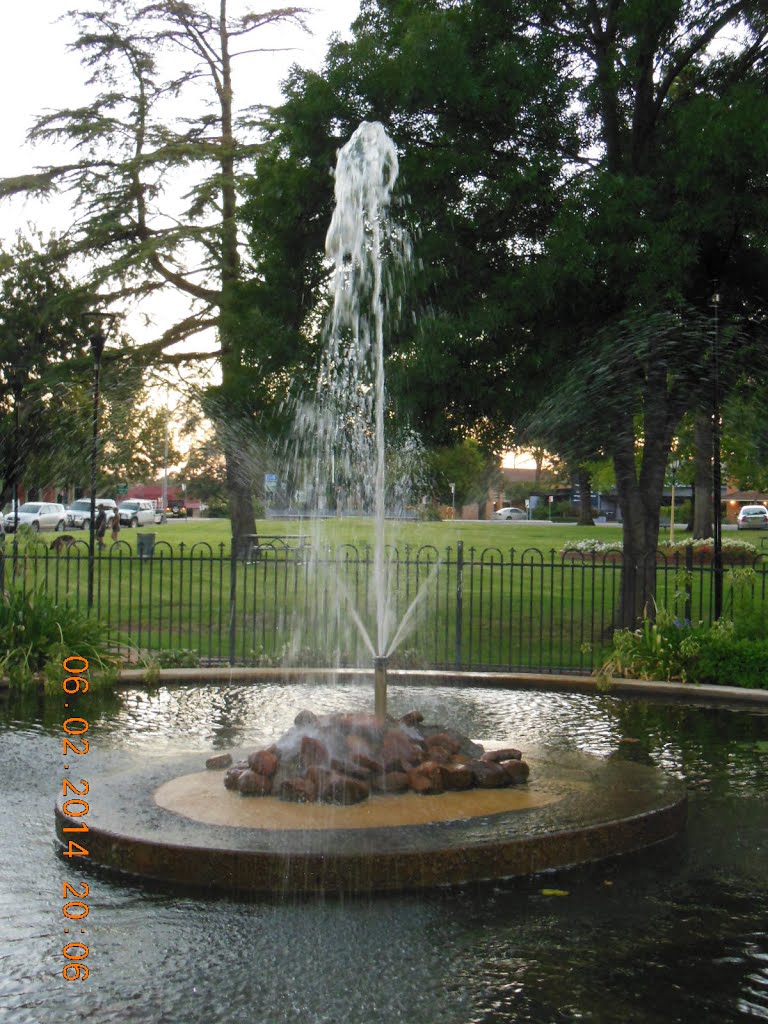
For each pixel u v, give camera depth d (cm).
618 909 454
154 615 1567
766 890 480
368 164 946
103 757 724
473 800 549
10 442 2177
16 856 516
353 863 465
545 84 1273
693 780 681
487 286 1302
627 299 1236
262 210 1465
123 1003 371
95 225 2562
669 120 1312
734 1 1291
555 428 1407
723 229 1227
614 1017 364
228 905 454
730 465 3047
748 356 1320
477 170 1282
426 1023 358
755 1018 364
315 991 379
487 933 428
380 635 749
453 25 1256
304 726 591
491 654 1245
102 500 4700
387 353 1353
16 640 1044
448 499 2692
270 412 1770
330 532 2125
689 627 1068
